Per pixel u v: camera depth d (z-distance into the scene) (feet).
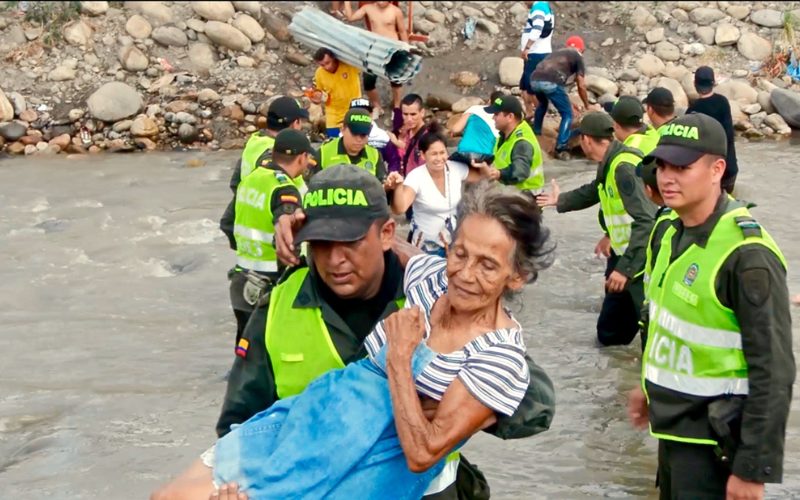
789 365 11.88
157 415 20.62
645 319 16.01
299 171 20.92
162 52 53.62
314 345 10.96
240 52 54.44
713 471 12.68
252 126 50.65
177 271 31.09
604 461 18.35
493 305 10.07
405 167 31.37
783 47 53.62
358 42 43.93
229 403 11.41
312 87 53.06
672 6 57.21
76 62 52.49
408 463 9.54
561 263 30.99
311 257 11.16
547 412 10.31
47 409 20.98
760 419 11.82
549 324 25.76
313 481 9.84
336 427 9.92
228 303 27.96
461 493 11.37
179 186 41.75
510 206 9.70
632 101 23.36
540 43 49.26
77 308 27.45
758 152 46.03
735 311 12.10
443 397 9.68
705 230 12.53
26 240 33.88
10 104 49.49
